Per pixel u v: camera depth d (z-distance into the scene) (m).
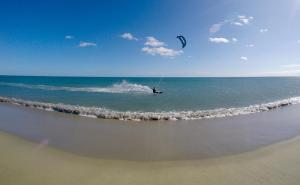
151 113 14.88
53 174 5.64
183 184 5.19
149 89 36.66
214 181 5.32
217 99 23.22
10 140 8.50
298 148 7.73
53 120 12.51
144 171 5.90
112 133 9.84
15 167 6.03
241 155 7.11
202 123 12.09
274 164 6.32
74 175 5.61
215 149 7.73
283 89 40.38
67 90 34.25
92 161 6.58
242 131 10.30
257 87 47.28
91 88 38.94
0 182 5.16
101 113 14.47
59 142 8.43
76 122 12.05
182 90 36.09
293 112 15.89
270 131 10.33
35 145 7.99
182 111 15.98
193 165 6.31
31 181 5.24
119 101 21.19
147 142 8.54
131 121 12.51
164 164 6.40
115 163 6.44
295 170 5.91
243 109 16.83
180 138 9.11
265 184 5.15
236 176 5.58
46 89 36.16
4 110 15.81
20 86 44.81
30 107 17.34
